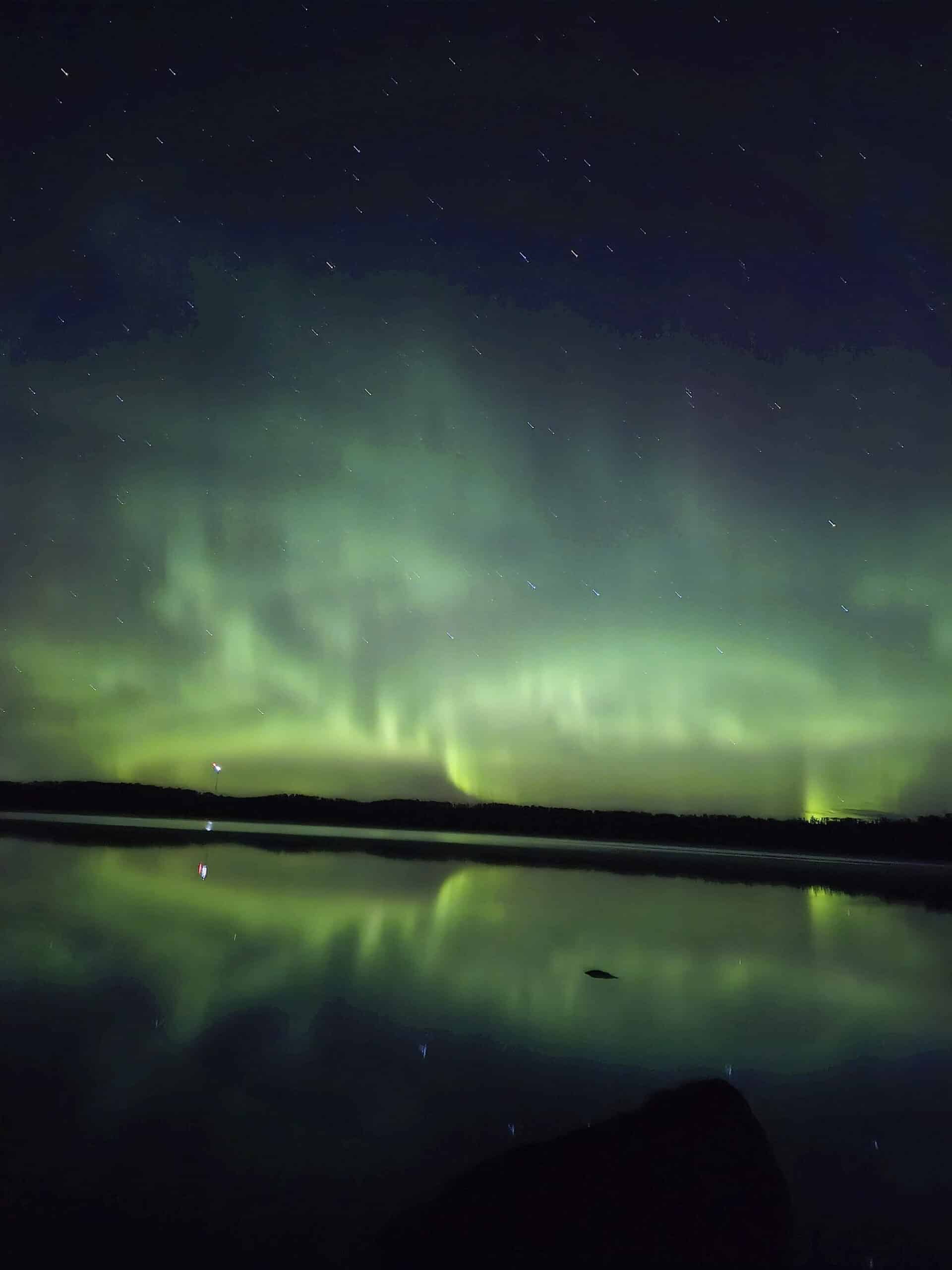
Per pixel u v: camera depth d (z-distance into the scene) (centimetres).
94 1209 405
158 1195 422
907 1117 580
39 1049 615
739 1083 634
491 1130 520
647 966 1001
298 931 1096
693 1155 432
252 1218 404
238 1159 465
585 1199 403
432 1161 473
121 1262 364
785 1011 835
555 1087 598
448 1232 387
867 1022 810
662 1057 676
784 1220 419
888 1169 503
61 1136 480
